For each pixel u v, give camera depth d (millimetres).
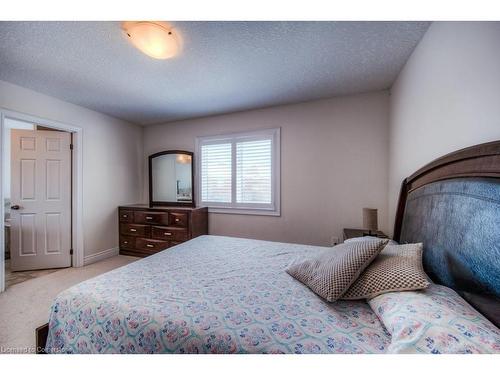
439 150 1353
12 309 1926
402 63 1969
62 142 2930
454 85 1192
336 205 2752
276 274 1353
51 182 2895
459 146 1147
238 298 1056
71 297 1062
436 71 1390
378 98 2543
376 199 2572
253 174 3197
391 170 2396
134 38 1527
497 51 892
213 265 1499
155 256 1686
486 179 848
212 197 3469
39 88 2439
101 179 3285
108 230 3387
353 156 2664
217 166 3436
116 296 1057
